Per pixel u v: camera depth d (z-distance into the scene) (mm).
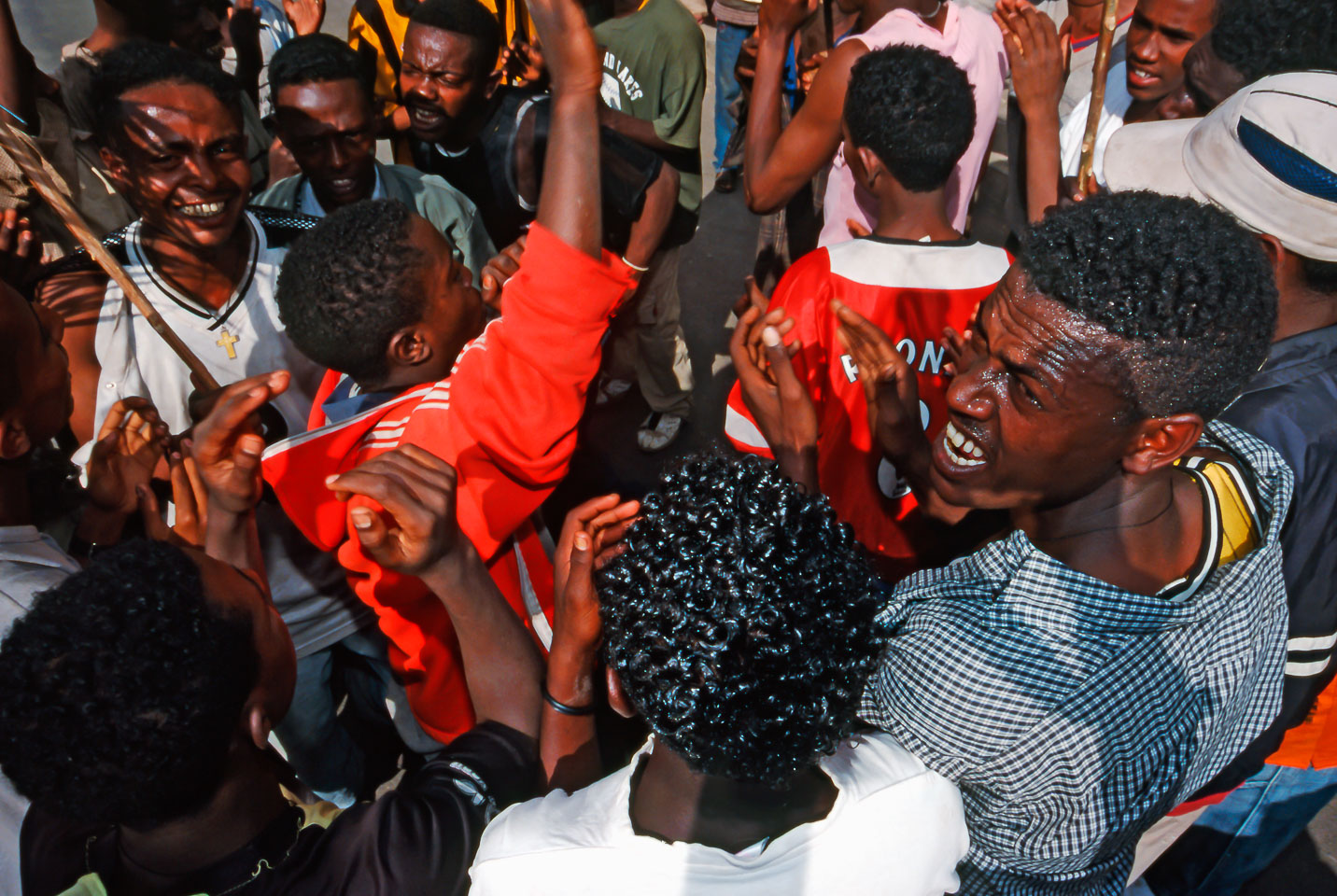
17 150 1710
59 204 1732
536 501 1603
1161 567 1154
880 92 1854
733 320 4543
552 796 1098
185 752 989
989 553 1187
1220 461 1242
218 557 1483
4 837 1227
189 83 1926
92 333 2102
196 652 1006
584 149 1404
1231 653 1144
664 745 996
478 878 1046
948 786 1120
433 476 1273
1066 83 3275
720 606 910
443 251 1662
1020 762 1095
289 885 1087
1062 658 1075
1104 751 1076
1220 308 971
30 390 1544
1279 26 2021
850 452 1989
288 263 1584
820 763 1068
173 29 3100
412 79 2832
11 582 1367
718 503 976
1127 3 3248
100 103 1941
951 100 1840
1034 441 1097
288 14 3461
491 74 2896
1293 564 1407
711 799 995
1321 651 1498
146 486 1825
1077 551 1181
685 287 4723
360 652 1971
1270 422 1362
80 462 2104
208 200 1995
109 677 954
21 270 2086
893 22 2334
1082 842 1150
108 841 1124
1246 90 1527
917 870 1063
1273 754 1906
